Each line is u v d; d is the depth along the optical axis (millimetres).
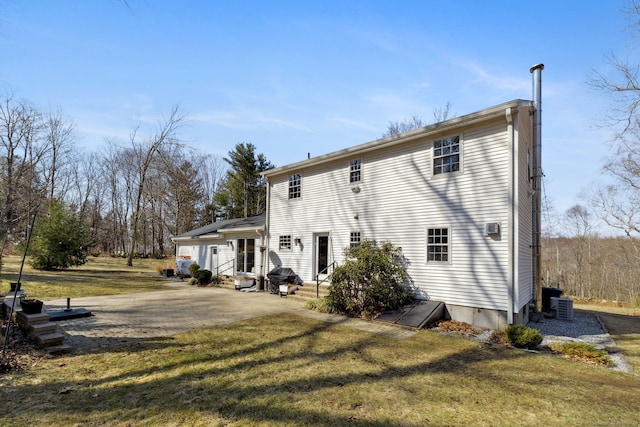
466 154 9211
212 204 41156
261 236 15914
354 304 9766
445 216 9484
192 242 21891
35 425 3379
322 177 13305
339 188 12602
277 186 15297
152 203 38219
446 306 9219
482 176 8836
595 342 7758
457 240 9172
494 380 5004
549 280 26641
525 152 9812
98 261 30672
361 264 9641
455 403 4172
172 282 18312
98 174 41531
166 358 5539
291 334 7359
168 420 3549
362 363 5598
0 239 10789
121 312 9289
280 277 13609
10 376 4586
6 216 22812
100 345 6168
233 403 3986
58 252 19438
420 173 10195
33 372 4770
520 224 8742
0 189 24203
